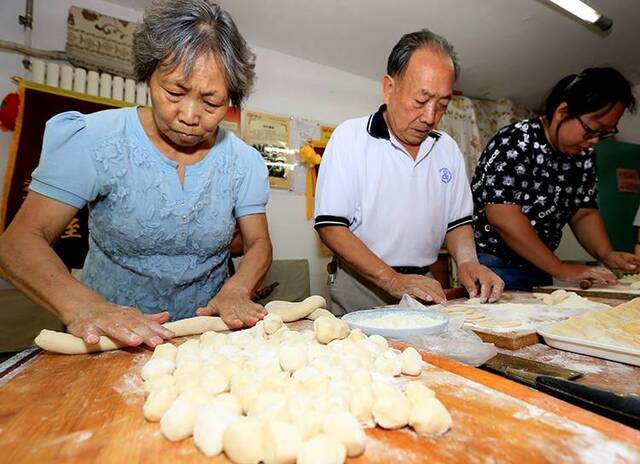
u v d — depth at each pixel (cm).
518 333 74
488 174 146
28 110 181
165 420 39
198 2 70
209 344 66
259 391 45
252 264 99
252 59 83
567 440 37
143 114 87
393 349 65
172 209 87
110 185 82
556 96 140
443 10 232
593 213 165
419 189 129
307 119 285
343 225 122
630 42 273
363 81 312
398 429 40
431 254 139
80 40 202
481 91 348
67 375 56
